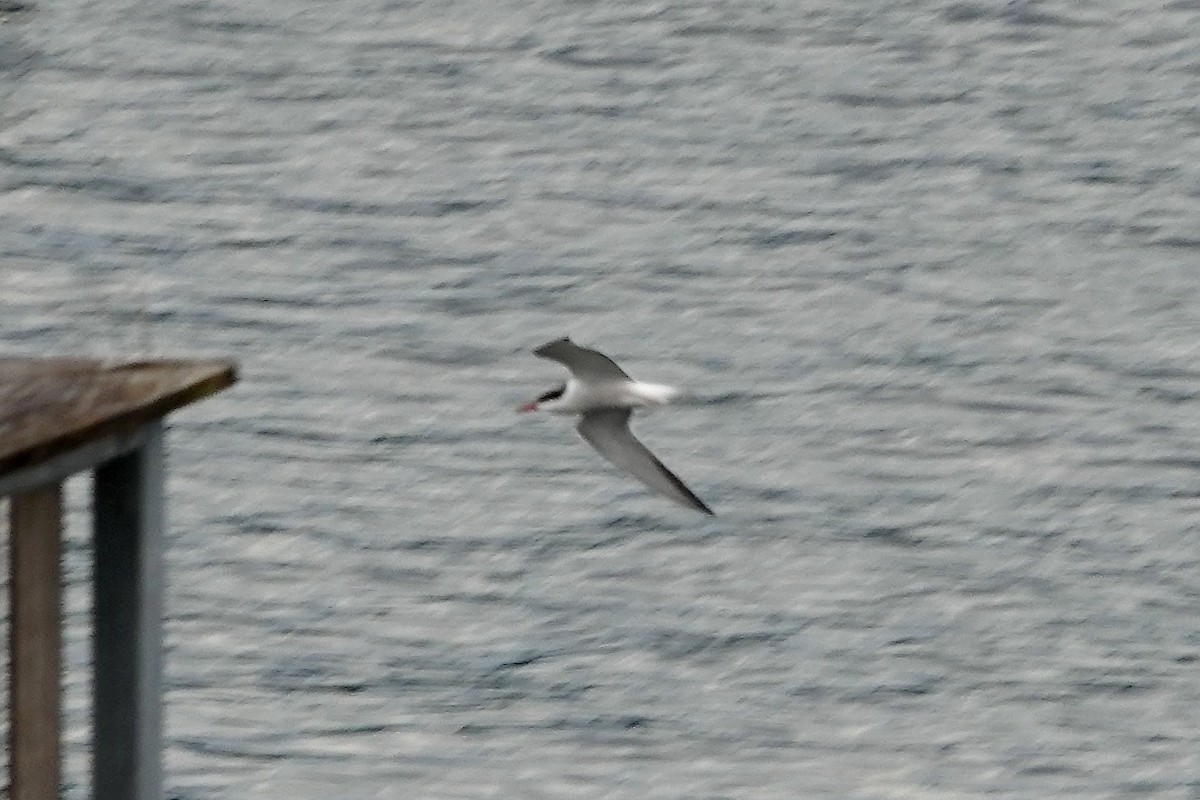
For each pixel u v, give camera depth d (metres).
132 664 10.23
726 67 52.34
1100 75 51.94
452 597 29.53
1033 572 30.62
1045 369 37.31
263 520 31.36
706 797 25.28
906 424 35.34
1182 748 26.44
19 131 48.03
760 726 26.89
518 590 29.83
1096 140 48.22
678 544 31.25
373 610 29.09
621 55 53.06
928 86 51.22
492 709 26.89
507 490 32.66
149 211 44.09
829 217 44.09
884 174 46.44
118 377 10.12
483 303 39.91
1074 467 33.72
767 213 44.25
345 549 30.66
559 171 46.50
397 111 49.94
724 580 30.36
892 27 54.62
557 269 41.50
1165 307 40.00
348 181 46.00
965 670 28.19
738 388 36.72
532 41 53.81
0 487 8.96
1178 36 54.22
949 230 43.50
